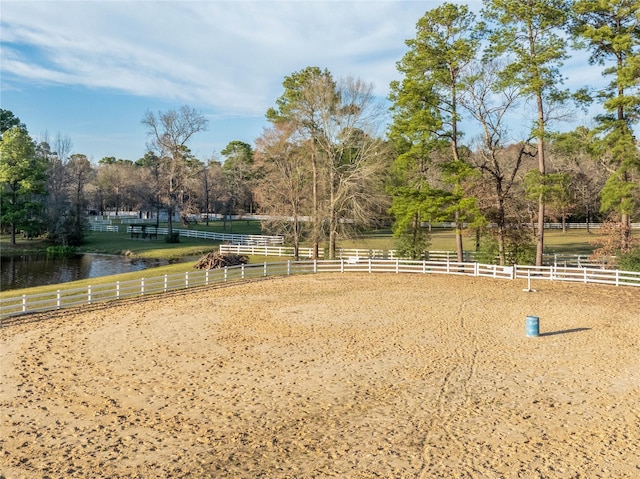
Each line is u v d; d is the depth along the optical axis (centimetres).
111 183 11294
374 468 955
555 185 3359
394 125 3719
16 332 1953
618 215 3694
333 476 927
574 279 3244
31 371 1495
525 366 1565
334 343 1819
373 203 4203
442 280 3375
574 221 8975
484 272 3569
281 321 2155
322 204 4281
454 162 3550
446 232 7888
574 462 978
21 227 6191
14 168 6100
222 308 2438
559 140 3353
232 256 4247
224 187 9488
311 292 2905
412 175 4225
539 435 1096
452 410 1233
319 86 3966
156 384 1398
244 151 10306
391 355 1678
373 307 2455
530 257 3769
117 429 1121
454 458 995
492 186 3884
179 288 3070
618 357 1644
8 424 1141
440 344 1809
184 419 1176
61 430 1114
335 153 4138
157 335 1914
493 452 1020
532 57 3238
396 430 1122
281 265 3994
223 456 1003
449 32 3509
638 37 3152
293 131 4194
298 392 1348
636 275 3088
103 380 1426
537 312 2333
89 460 984
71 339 1850
